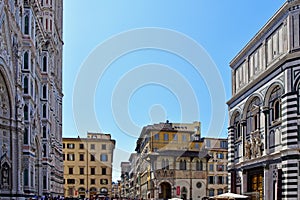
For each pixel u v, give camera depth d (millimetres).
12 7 50906
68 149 138875
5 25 47562
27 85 58719
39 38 70125
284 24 45969
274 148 48125
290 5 44594
